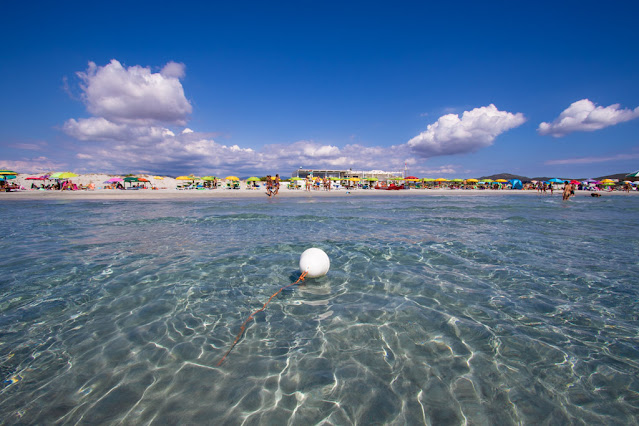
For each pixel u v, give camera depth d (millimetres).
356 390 2488
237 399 2389
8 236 8648
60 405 2322
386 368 2762
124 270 5551
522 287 4793
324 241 8172
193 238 8531
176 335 3316
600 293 4551
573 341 3211
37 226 10492
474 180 60219
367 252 7000
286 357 2922
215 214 14289
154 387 2521
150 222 11680
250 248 7324
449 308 4000
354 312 3873
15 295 4375
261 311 3914
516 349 3053
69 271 5465
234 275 5312
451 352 3004
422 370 2732
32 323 3559
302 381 2594
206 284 4863
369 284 4902
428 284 4898
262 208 17812
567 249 7383
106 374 2674
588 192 48469
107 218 12672
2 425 2119
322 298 4336
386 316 3758
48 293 4465
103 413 2248
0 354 2945
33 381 2580
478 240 8375
